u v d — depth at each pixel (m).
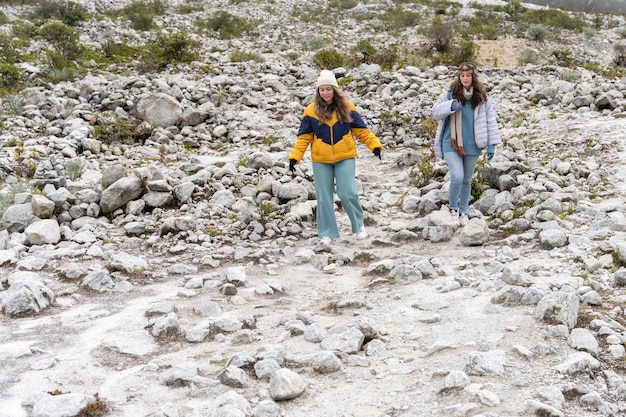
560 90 13.83
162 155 10.93
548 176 7.85
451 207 6.85
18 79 15.81
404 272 5.27
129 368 3.80
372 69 17.20
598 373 3.35
